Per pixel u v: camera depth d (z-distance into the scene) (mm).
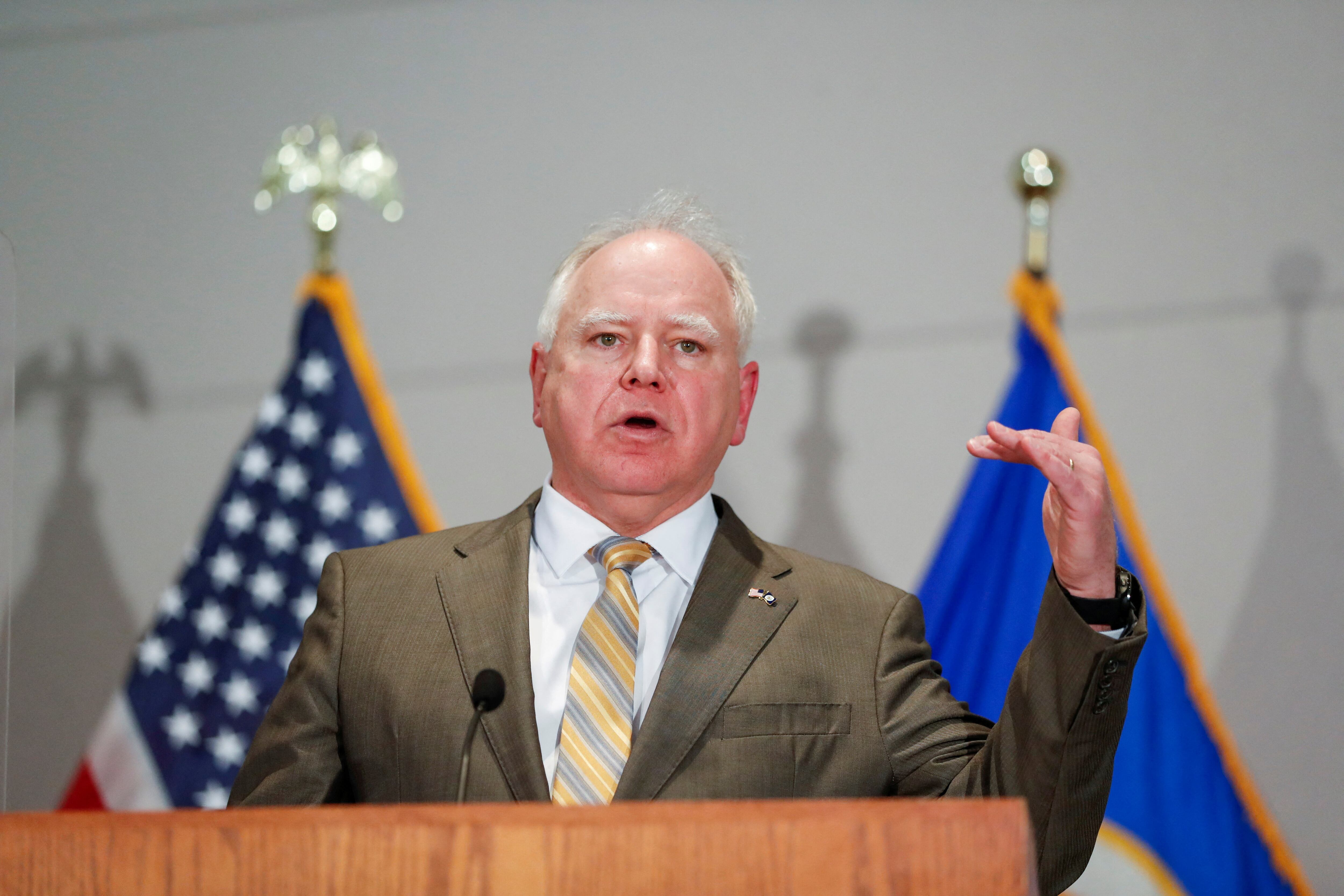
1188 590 9648
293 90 11094
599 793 4691
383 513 10094
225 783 9594
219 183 10992
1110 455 9867
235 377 10680
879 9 10758
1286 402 9859
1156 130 10328
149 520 10508
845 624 5211
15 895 2916
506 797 4633
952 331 10234
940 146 10516
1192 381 9945
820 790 4754
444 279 10688
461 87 10977
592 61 10922
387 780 4785
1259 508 9734
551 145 10828
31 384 10758
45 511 10555
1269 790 9336
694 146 10719
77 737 10203
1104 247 10203
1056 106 10477
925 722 4895
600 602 5109
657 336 5402
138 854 2920
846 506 10062
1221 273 10078
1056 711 4238
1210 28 10414
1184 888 9133
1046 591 4375
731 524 5633
